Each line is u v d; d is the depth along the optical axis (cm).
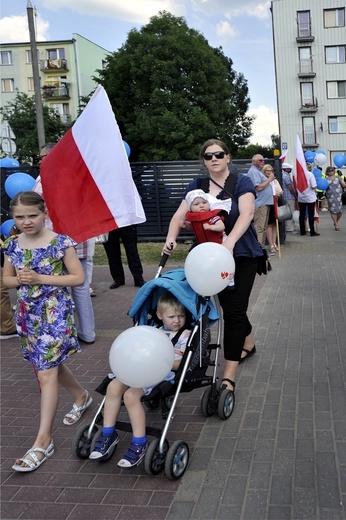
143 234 1460
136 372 298
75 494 313
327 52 4403
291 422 385
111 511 295
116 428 337
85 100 3953
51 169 471
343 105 4434
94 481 326
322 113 4469
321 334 591
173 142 3209
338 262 1057
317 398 424
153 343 304
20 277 335
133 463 322
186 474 325
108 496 309
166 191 1433
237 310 403
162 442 318
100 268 1147
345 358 512
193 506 293
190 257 345
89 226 470
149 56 3231
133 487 316
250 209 390
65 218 470
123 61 3328
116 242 904
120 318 720
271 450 347
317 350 539
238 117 4409
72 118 5172
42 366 350
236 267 409
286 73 4481
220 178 406
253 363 512
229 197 396
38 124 1881
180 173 1421
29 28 1831
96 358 559
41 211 348
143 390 331
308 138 4516
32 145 3912
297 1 4378
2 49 5166
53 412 356
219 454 346
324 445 349
